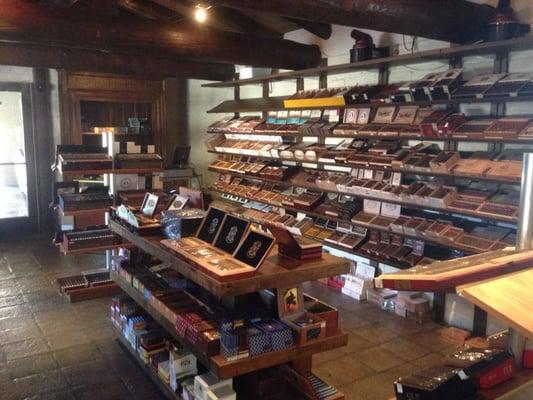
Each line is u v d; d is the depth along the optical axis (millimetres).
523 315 1019
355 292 4789
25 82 7133
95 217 5512
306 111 5586
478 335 3816
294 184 5477
